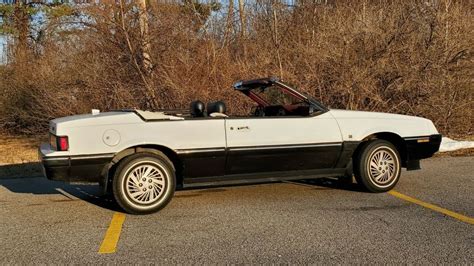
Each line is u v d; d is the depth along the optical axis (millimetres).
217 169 5586
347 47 11492
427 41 11945
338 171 6148
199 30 11656
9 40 16484
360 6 12938
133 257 3973
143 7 11055
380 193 6148
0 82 14461
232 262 3812
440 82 11383
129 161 5199
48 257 4020
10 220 5223
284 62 12062
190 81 11000
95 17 11164
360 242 4223
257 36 12828
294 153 5797
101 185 5254
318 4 13695
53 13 16531
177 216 5203
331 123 5992
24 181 7621
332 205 5543
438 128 11625
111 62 11305
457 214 5105
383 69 11414
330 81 11578
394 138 6391
